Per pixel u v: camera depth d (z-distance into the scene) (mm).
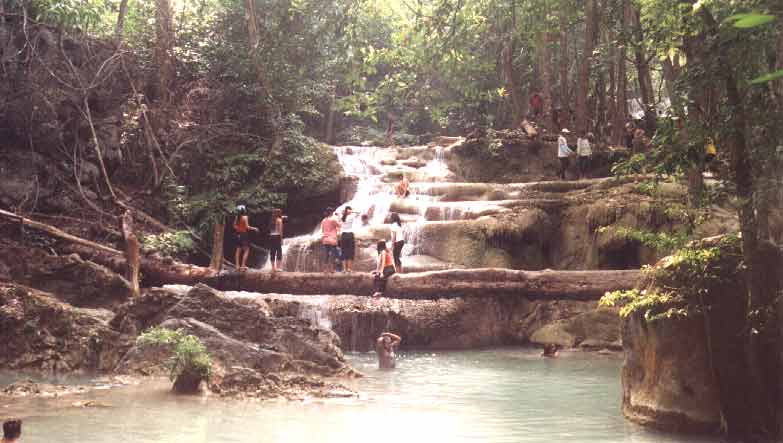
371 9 22828
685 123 8172
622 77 29594
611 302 8992
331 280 16922
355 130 39250
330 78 29344
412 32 18453
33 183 19438
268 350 12273
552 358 16719
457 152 29469
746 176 7715
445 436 8062
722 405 7914
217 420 8688
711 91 8055
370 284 16828
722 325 7945
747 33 7129
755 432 7719
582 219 22672
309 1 26422
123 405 9523
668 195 20328
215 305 13375
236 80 26891
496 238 21969
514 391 11625
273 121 26125
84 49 21125
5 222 18312
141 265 17281
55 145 20391
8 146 19688
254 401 10125
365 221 23203
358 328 18156
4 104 18938
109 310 15852
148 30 26188
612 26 27641
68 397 10055
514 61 34969
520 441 7781
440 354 17547
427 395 11109
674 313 8055
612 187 22922
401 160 29656
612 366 15141
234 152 25641
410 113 36375
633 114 41250
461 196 25078
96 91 21516
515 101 31172
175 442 7449
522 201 23016
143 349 12312
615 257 21578
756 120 7395
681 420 8125
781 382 7605
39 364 12570
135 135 23469
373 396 10914
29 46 19500
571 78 34875
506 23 29141
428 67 19484
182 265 17484
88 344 12953
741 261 7973
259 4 27234
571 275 16688
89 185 21297
